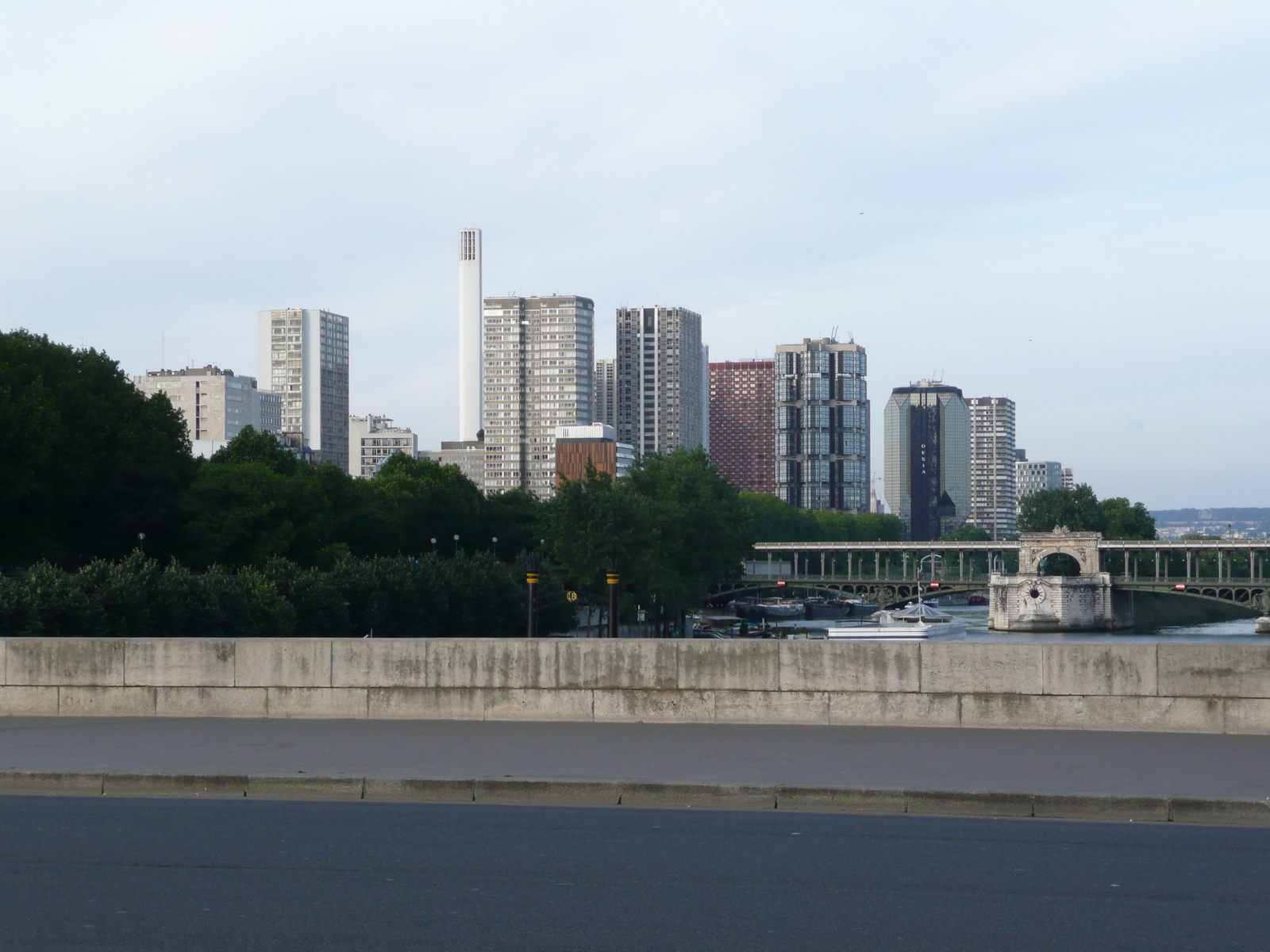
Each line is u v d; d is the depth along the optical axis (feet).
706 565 459.32
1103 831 54.44
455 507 551.59
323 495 447.01
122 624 276.41
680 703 82.28
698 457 506.89
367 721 83.61
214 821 56.24
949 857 49.14
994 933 39.06
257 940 38.17
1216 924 40.01
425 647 84.84
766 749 71.87
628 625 510.17
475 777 62.75
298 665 85.87
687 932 39.01
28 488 291.58
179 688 86.79
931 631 513.45
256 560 371.15
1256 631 652.48
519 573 432.25
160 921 40.11
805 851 50.06
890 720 80.38
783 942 38.01
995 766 66.08
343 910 41.45
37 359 317.83
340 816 57.41
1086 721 78.33
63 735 77.97
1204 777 63.05
